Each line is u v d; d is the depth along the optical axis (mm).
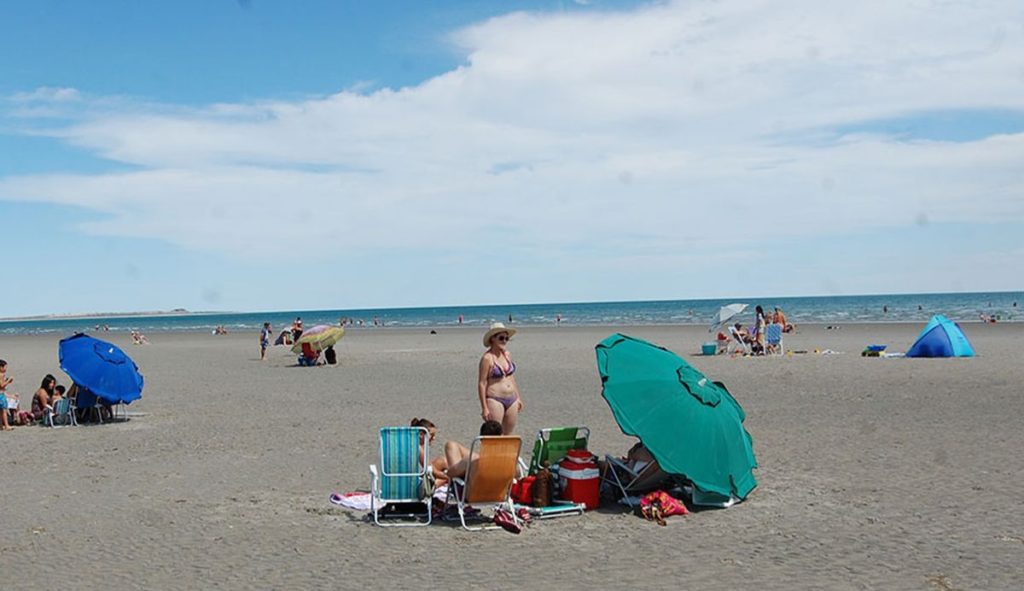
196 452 13500
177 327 117250
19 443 14898
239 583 6965
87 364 17125
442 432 14977
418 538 8297
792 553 7492
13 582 7082
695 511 9094
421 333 64188
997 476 10398
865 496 9578
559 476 9438
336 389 23047
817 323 64000
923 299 168750
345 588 6785
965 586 6500
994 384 20000
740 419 9836
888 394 18656
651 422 9109
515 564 7355
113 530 8766
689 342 42594
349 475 11445
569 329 66688
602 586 6703
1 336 95500
